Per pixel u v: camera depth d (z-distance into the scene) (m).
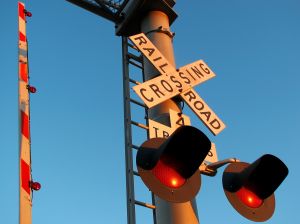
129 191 4.86
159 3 6.91
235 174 4.55
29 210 3.03
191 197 3.93
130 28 7.20
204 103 5.56
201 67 5.95
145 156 3.90
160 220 4.81
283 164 4.48
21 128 3.36
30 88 3.65
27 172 3.17
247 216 4.39
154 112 5.51
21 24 4.04
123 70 6.20
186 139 3.93
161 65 5.61
